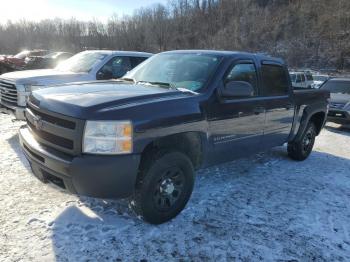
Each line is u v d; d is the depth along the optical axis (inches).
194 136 150.9
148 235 136.1
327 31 2421.3
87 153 122.1
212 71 166.4
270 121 198.7
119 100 132.2
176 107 141.2
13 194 163.3
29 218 142.3
